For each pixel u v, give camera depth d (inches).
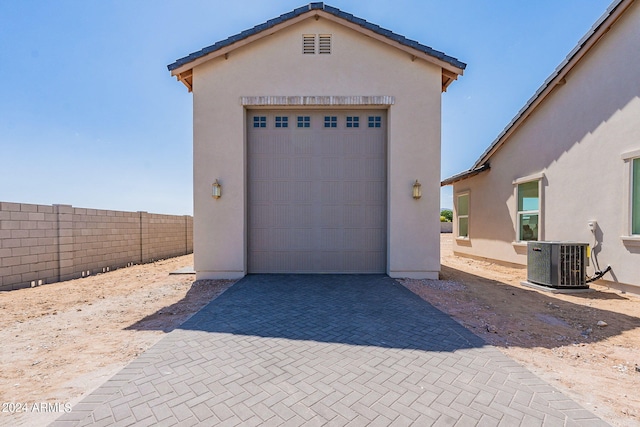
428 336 171.3
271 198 349.4
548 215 363.6
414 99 331.9
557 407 105.9
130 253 489.4
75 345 165.0
